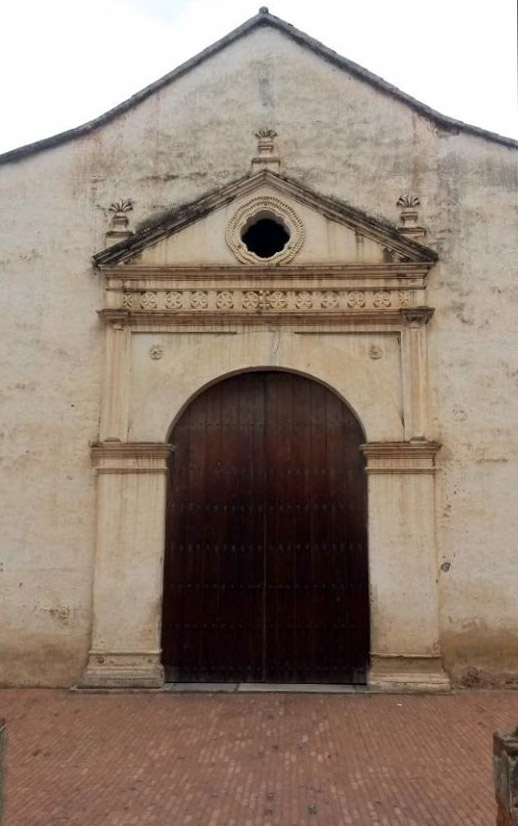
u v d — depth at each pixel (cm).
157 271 1090
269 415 1098
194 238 1110
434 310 1081
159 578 1030
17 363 1094
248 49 1190
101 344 1096
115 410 1064
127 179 1149
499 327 1083
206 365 1080
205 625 1045
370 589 1023
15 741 782
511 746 493
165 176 1150
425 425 1052
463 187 1126
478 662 1004
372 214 1128
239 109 1169
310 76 1177
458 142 1141
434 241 1111
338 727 831
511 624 1010
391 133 1151
